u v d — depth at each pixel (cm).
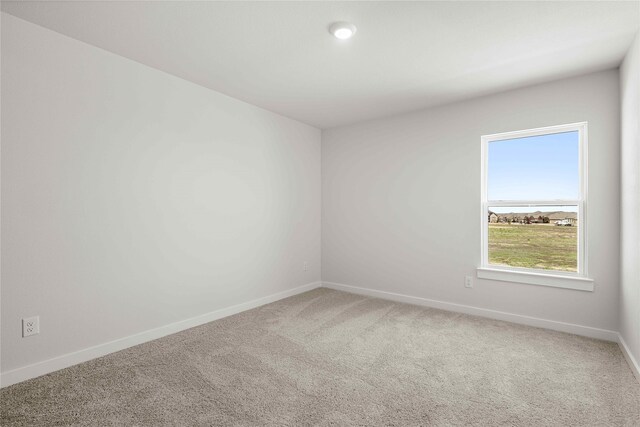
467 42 220
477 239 324
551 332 277
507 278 306
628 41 215
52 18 194
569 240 285
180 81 282
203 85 298
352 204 416
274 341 258
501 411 168
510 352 239
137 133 252
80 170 221
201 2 178
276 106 354
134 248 251
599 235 263
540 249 299
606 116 260
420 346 249
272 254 374
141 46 228
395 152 380
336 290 428
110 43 223
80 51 220
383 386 192
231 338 264
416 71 265
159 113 267
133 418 161
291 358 228
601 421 159
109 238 236
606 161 260
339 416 163
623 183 240
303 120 405
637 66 203
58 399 177
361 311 336
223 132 319
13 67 192
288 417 162
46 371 205
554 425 157
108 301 236
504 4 179
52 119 207
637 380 197
